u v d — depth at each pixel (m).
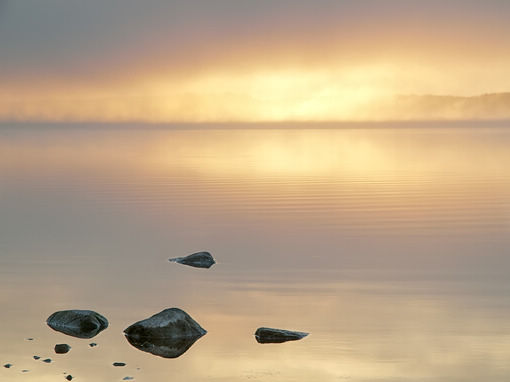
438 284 18.61
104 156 76.38
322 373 12.18
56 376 11.97
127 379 11.86
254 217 30.89
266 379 11.91
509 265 20.86
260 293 17.86
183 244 24.80
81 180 48.62
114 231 27.59
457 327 14.69
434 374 12.05
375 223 28.91
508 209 32.19
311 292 17.91
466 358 12.81
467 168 55.41
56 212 32.97
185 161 67.44
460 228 27.52
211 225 28.84
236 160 68.44
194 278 19.59
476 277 19.38
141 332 14.22
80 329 14.73
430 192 39.12
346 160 66.88
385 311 16.02
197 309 16.38
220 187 43.16
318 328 14.77
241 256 22.72
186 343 13.86
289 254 22.94
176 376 12.02
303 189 41.56
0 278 19.48
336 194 38.84
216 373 12.20
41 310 16.23
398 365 12.52
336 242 24.91
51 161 68.50
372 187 42.28
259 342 13.91
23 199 38.09
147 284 18.88
